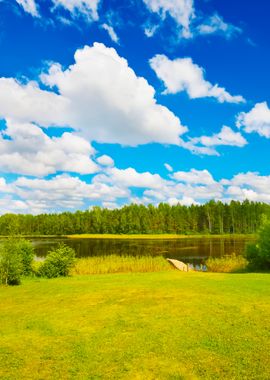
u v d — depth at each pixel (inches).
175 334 497.4
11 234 1120.2
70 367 397.7
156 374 375.9
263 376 364.8
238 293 767.7
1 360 421.1
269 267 1476.4
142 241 3971.5
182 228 5836.6
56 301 754.8
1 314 655.1
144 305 678.5
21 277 1223.5
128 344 465.1
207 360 408.2
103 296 784.9
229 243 3528.5
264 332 494.6
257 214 5753.0
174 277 1114.1
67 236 5354.3
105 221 5964.6
